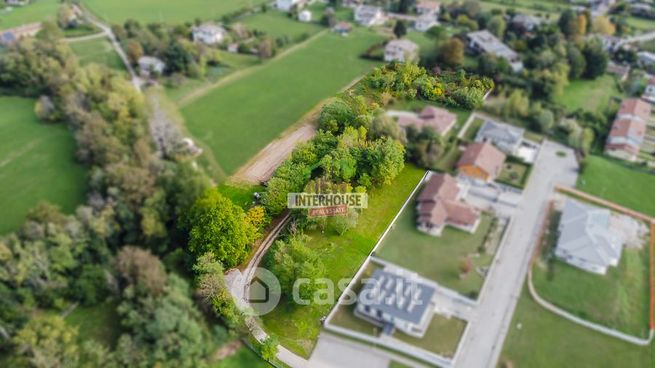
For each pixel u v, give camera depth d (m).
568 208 49.41
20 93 62.66
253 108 59.91
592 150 60.69
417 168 43.69
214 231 26.16
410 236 43.81
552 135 61.78
